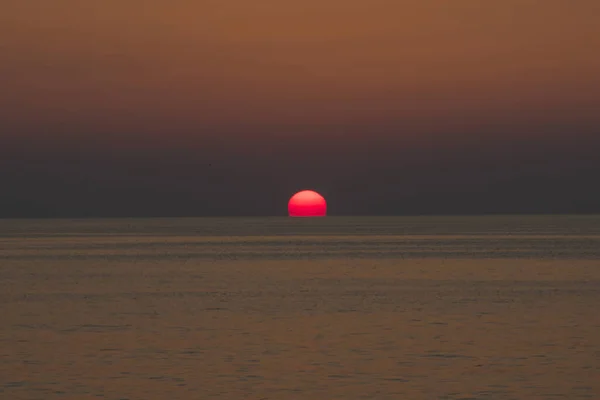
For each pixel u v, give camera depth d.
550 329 120.75
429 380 87.75
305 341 110.94
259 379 88.44
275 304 153.62
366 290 180.12
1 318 134.88
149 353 102.50
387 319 132.00
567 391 82.94
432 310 143.62
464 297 164.62
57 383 86.81
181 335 116.50
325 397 81.12
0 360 98.38
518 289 181.50
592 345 107.00
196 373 91.12
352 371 92.00
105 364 96.00
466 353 101.88
